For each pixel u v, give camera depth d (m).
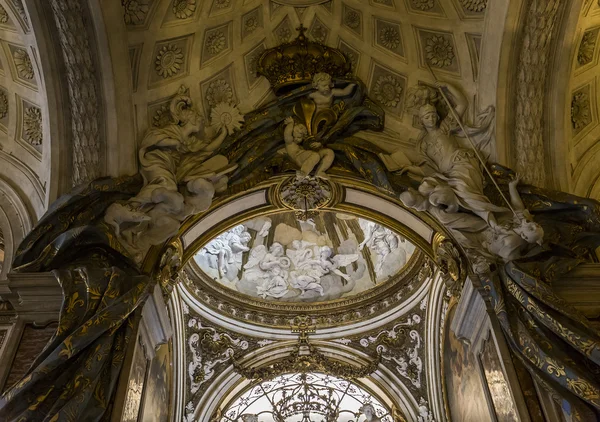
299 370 11.66
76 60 7.03
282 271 12.63
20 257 6.27
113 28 7.01
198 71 7.93
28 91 7.91
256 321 11.88
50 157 7.20
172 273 7.27
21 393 5.02
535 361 5.65
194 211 7.19
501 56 7.32
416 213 7.87
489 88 7.53
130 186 6.96
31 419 4.95
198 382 11.30
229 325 11.69
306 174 7.72
